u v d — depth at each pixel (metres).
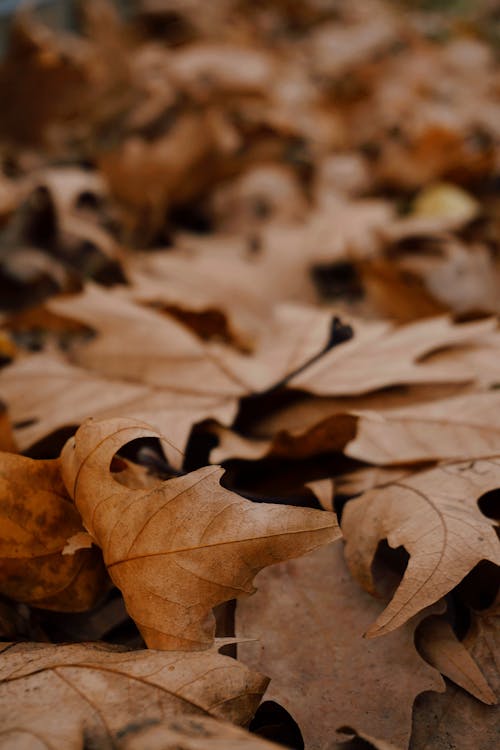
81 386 0.76
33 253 1.08
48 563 0.65
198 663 0.61
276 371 0.77
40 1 2.02
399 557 0.67
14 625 0.65
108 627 0.66
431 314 0.99
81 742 0.58
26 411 0.74
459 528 0.65
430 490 0.67
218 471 0.63
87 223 1.17
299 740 0.63
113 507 0.63
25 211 1.11
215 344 0.84
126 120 1.58
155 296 0.91
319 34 2.77
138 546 0.63
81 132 1.62
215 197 1.49
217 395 0.75
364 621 0.65
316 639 0.65
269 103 1.77
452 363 0.79
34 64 1.59
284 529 0.62
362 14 3.13
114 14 2.16
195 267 1.13
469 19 3.17
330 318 0.81
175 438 0.71
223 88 1.67
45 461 0.65
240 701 0.60
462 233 1.08
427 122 1.53
